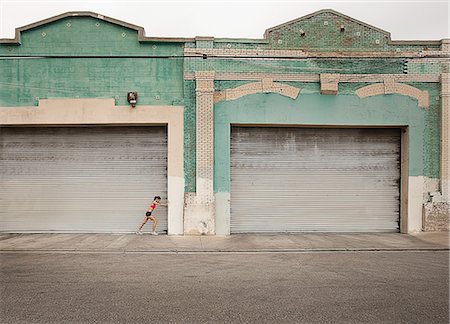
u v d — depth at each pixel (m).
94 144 15.73
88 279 8.77
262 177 15.81
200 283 8.42
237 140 15.74
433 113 15.46
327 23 15.34
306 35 15.30
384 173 16.06
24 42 15.14
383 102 15.35
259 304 7.02
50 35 15.15
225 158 15.12
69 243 13.38
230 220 15.63
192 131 15.04
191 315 6.48
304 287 8.10
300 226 15.85
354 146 16.03
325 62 15.30
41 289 7.95
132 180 15.67
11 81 15.09
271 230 15.78
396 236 14.84
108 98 15.05
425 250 12.50
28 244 13.24
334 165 15.98
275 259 11.08
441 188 15.34
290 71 15.23
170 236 14.63
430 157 15.45
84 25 15.17
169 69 15.12
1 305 6.98
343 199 15.98
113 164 15.71
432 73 15.42
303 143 15.93
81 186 15.76
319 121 15.23
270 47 15.24
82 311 6.68
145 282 8.50
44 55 15.12
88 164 15.74
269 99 15.17
